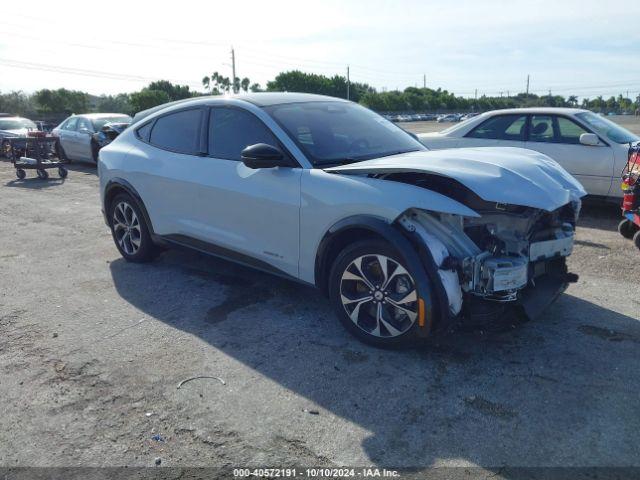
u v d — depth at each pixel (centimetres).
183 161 478
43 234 709
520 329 388
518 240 345
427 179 349
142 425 288
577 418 283
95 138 1338
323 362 348
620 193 725
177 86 9369
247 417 293
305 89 9925
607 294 454
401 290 340
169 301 460
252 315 425
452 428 278
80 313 440
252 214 417
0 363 359
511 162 362
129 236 559
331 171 374
